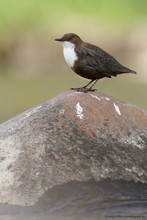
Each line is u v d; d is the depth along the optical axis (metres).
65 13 37.72
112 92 27.98
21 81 30.88
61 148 11.13
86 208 10.55
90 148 11.30
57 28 36.84
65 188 10.69
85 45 13.83
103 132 11.61
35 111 11.88
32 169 10.83
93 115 11.80
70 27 37.00
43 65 35.38
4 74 33.41
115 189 10.95
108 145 11.46
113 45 36.25
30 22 36.69
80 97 12.06
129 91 28.27
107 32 36.75
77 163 11.03
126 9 37.75
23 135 11.34
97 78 13.99
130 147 11.60
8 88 28.81
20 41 36.03
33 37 36.22
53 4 37.78
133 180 11.19
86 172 10.98
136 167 11.39
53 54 35.81
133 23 37.12
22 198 10.53
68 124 11.50
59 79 31.61
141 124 12.05
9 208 10.41
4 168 10.96
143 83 30.69
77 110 11.77
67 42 13.87
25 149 11.10
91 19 37.56
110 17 37.53
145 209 10.75
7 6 36.72
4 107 24.72
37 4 37.34
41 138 11.22
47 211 10.38
